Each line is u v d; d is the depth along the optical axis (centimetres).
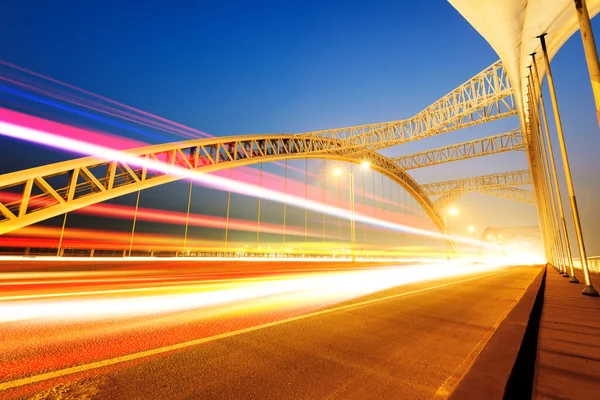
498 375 272
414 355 401
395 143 5822
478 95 4512
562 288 1077
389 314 655
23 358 366
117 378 314
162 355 383
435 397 283
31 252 2641
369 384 310
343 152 6694
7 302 758
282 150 5681
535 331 456
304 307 721
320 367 353
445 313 684
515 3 1123
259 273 2017
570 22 1260
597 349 358
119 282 1295
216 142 4662
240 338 460
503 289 1191
